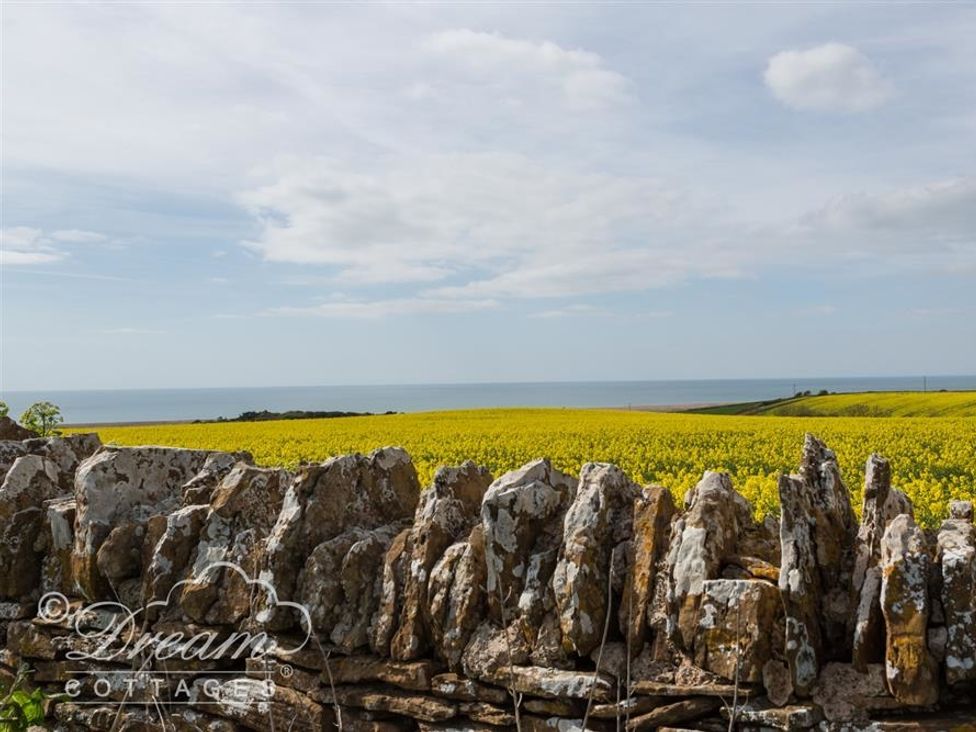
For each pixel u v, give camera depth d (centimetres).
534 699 424
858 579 394
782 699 378
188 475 626
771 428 2752
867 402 5181
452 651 447
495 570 446
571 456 1897
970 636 354
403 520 554
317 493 518
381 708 457
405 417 4300
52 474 645
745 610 386
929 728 356
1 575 596
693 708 389
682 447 2094
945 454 1730
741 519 459
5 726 533
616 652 414
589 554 423
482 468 553
